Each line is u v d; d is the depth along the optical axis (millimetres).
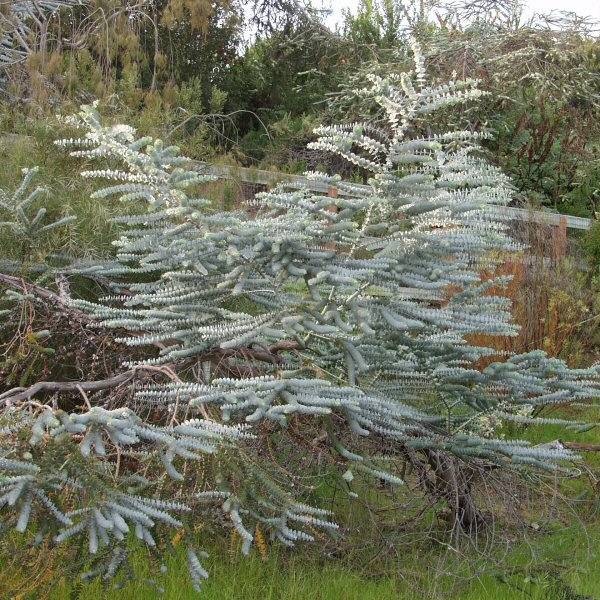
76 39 9438
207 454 3449
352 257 3836
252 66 12820
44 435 3049
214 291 3881
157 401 3793
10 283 4688
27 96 8312
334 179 3801
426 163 3738
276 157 11070
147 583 3443
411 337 4109
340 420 4051
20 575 3316
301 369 3670
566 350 6914
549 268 7703
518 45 10836
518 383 4188
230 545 3861
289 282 3916
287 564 4047
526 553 4328
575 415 6566
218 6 11469
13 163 5645
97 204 5258
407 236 3711
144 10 10422
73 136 5855
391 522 4344
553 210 10938
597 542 4539
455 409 4816
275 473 3801
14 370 4414
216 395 3424
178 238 3773
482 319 3936
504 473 4352
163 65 9180
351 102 11523
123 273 5324
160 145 3631
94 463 3119
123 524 2914
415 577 4027
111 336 4535
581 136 11000
